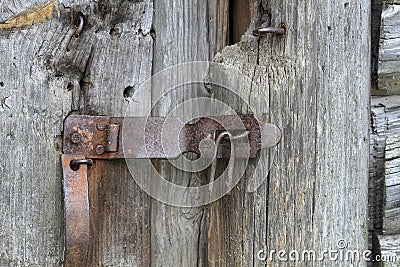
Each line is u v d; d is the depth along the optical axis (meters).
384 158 0.98
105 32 0.93
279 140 0.93
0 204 0.90
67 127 0.90
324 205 0.94
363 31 0.94
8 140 0.90
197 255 1.00
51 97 0.91
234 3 1.00
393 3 0.96
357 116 0.94
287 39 0.93
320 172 0.94
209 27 0.99
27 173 0.90
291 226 0.94
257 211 0.95
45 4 0.90
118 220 0.95
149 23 0.95
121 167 0.95
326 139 0.94
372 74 0.98
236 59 0.96
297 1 0.93
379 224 0.99
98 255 0.94
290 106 0.93
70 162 0.90
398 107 0.99
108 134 0.91
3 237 0.90
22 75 0.90
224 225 0.98
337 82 0.93
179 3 0.98
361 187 0.95
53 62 0.91
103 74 0.93
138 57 0.95
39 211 0.91
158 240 0.99
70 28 0.92
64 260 0.88
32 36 0.90
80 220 0.88
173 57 0.98
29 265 0.91
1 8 0.89
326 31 0.93
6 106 0.90
